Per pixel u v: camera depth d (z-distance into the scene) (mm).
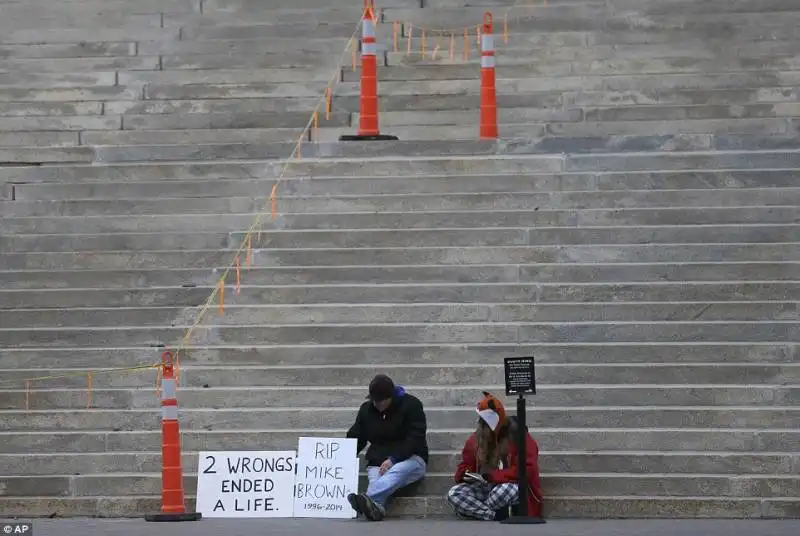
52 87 42812
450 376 31547
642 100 40719
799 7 43031
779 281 33031
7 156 39188
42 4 45219
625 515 28906
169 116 41469
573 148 36875
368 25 38250
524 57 42125
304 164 36719
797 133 38906
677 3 43188
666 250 33844
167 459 28938
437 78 41844
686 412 30328
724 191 34969
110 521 28844
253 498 29156
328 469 29109
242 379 31984
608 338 32156
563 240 34312
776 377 31031
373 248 34438
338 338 32688
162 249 35312
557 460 29641
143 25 44625
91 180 37406
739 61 41594
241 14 44469
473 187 35781
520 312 32688
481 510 28469
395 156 37031
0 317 33688
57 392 31922
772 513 28734
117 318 33562
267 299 33625
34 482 30250
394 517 29156
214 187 36562
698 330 32031
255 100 41906
